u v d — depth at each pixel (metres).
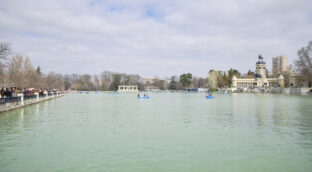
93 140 20.25
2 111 36.72
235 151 17.09
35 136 21.69
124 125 27.67
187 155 16.19
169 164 14.52
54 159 15.38
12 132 23.42
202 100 77.88
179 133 23.05
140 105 58.28
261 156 15.97
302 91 112.88
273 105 53.12
